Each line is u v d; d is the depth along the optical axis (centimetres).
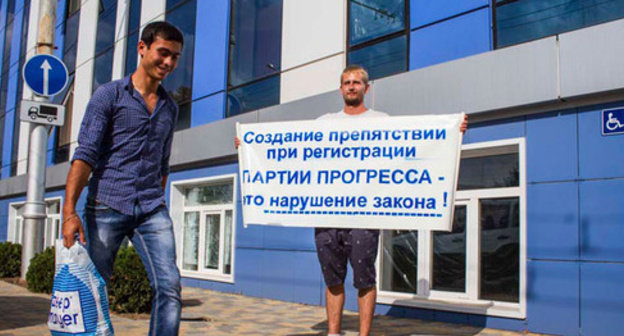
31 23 1909
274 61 934
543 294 565
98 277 291
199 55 1117
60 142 1652
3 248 1141
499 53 608
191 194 1127
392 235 743
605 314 520
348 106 466
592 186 542
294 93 888
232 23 1051
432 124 437
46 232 1691
